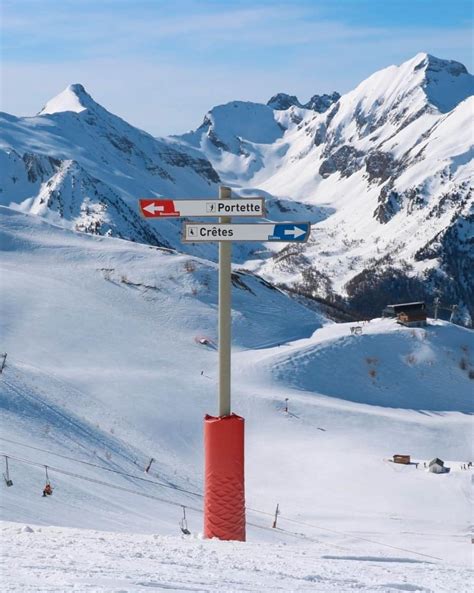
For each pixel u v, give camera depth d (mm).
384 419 100312
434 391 122312
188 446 84750
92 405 87438
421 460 85625
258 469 80562
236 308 147000
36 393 76312
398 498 70125
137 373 105750
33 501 40594
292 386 115375
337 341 130000
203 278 154125
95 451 63906
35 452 55219
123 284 146750
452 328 140125
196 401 97938
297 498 70562
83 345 115000
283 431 94250
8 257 154375
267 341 138125
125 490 52188
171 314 137000
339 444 90625
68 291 138000
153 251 165750
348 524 61469
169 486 61250
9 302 125688
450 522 63250
